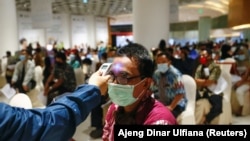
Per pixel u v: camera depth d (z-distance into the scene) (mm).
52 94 4352
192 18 24938
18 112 776
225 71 4730
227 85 4629
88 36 20484
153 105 1289
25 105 2996
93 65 7441
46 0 8922
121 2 15711
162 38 7609
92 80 1001
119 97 1270
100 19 21203
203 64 4387
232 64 5508
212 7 20109
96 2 15641
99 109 4297
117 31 24594
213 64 4312
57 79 4426
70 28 19391
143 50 1311
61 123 823
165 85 3348
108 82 1090
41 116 802
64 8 17328
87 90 915
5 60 8445
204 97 4262
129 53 1275
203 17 22953
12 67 7004
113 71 1247
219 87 4258
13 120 750
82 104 883
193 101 3916
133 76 1253
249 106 5406
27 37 16656
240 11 10602
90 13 20109
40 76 5551
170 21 8805
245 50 6570
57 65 4500
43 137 786
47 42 17422
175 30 25656
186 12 22141
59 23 18688
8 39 9758
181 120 3455
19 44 11070
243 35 18594
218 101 4211
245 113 5387
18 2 14367
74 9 17906
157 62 3318
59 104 860
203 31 23000
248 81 5406
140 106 1287
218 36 22656
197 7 20000
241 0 10531
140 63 1267
